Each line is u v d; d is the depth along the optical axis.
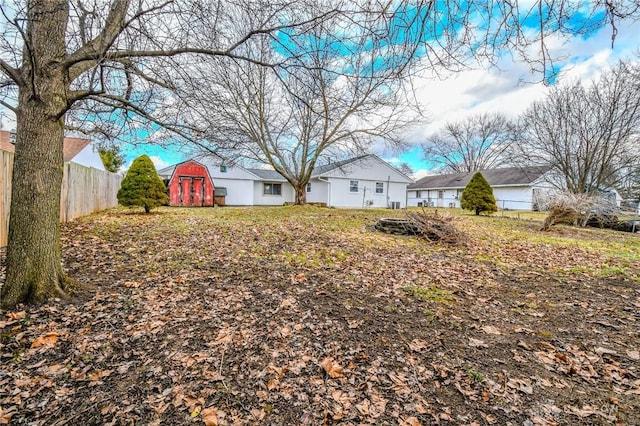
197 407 2.07
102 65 3.31
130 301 3.57
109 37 3.40
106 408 2.04
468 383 2.36
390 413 2.06
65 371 2.37
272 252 6.00
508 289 4.49
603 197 13.44
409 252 6.71
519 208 25.30
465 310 3.68
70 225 7.63
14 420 1.91
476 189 16.33
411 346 2.85
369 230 9.18
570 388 2.31
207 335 2.95
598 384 2.36
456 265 5.79
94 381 2.28
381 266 5.47
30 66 3.17
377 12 2.60
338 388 2.29
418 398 2.20
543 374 2.48
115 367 2.45
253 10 3.65
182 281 4.26
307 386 2.31
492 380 2.39
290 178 16.53
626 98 12.25
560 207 10.90
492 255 6.71
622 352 2.80
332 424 1.97
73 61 3.29
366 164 23.11
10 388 2.17
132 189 11.16
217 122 5.21
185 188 20.59
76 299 3.50
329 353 2.71
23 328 2.87
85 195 10.02
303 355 2.68
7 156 5.33
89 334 2.86
